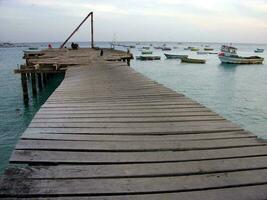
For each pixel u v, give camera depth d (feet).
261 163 10.22
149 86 28.48
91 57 65.72
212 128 14.38
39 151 11.16
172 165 10.05
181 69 134.62
